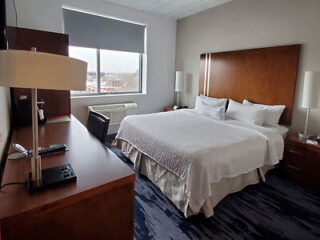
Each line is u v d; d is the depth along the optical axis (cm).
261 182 252
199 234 168
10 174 107
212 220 185
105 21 379
